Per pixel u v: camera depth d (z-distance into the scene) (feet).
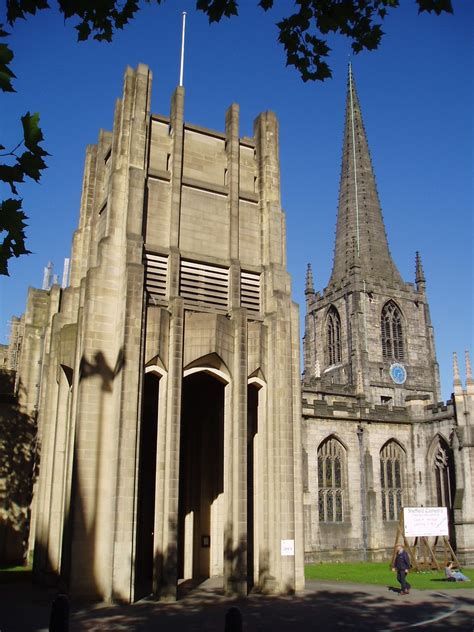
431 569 162.50
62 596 55.21
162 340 104.17
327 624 74.54
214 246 120.57
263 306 121.19
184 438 136.98
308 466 214.48
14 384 174.70
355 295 359.87
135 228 109.29
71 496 96.73
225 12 38.83
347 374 353.51
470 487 209.05
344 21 40.34
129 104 117.08
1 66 27.09
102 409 101.71
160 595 93.20
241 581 99.14
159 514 96.68
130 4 36.65
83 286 116.16
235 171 125.49
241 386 108.37
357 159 420.77
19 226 28.76
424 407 237.86
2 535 152.97
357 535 217.15
